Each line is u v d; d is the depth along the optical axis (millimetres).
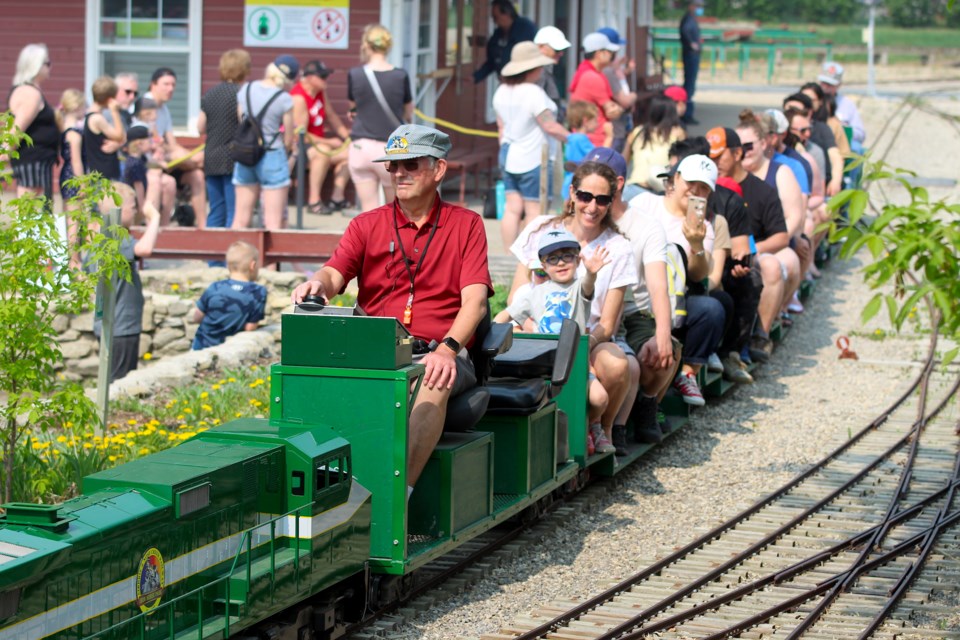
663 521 14258
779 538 13914
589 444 14250
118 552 8297
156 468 9062
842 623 11516
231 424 10211
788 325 24031
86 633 8062
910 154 49312
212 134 24875
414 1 30750
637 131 21656
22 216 12141
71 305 12781
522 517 13398
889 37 114688
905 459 17188
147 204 19219
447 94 33906
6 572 7449
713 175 16172
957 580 12789
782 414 19156
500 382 12547
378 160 11117
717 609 11766
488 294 11023
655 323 14578
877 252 9250
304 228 26656
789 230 21672
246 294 21406
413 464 10562
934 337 22656
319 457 9758
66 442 15312
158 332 22281
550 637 10898
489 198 30844
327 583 9852
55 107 30891
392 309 11195
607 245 14102
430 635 10773
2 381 12242
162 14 30406
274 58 30188
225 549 9227
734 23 110750
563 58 42781
